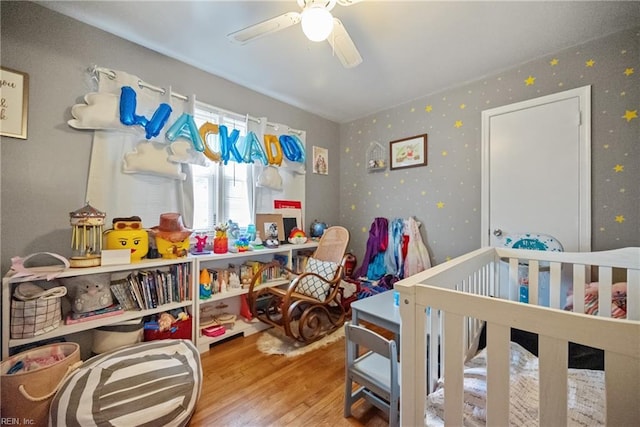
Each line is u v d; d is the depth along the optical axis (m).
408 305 0.91
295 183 3.12
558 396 0.65
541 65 2.14
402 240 2.94
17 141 1.56
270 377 1.74
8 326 1.33
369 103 3.06
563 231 2.03
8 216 1.53
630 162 1.80
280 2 1.60
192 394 1.35
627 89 1.81
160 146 2.04
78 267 1.52
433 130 2.80
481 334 1.55
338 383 1.68
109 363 1.34
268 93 2.81
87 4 1.62
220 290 2.26
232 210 2.58
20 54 1.56
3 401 1.16
